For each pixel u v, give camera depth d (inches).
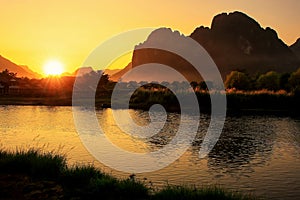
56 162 530.9
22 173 513.0
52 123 1534.2
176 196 442.6
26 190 454.9
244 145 1005.8
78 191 454.6
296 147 972.6
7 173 510.6
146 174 657.0
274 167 727.7
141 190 457.4
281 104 2250.2
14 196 436.8
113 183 464.4
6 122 1567.4
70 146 952.3
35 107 2625.5
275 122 1609.3
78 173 498.6
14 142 1019.9
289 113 2044.8
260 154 871.1
